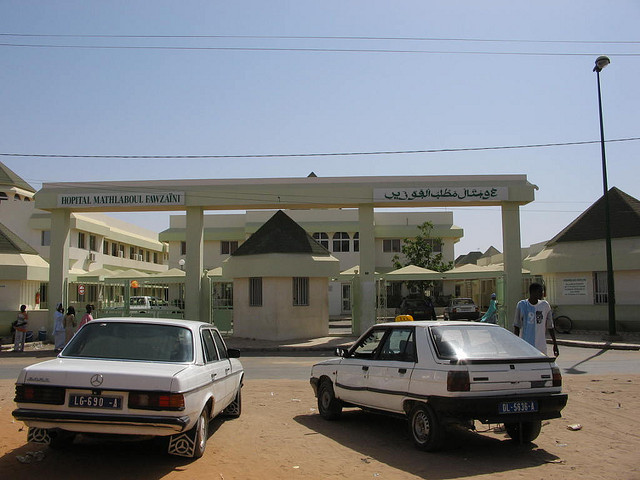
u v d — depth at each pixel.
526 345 8.08
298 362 18.84
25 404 6.37
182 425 6.29
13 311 25.83
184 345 7.41
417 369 7.69
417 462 7.09
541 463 7.09
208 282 25.89
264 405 11.02
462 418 7.21
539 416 7.44
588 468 6.88
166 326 7.67
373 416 10.02
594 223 27.58
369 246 24.94
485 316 21.81
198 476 6.39
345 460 7.18
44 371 6.44
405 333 8.32
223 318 27.14
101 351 7.27
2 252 26.09
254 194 24.84
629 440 8.22
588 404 10.70
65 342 21.97
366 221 24.98
